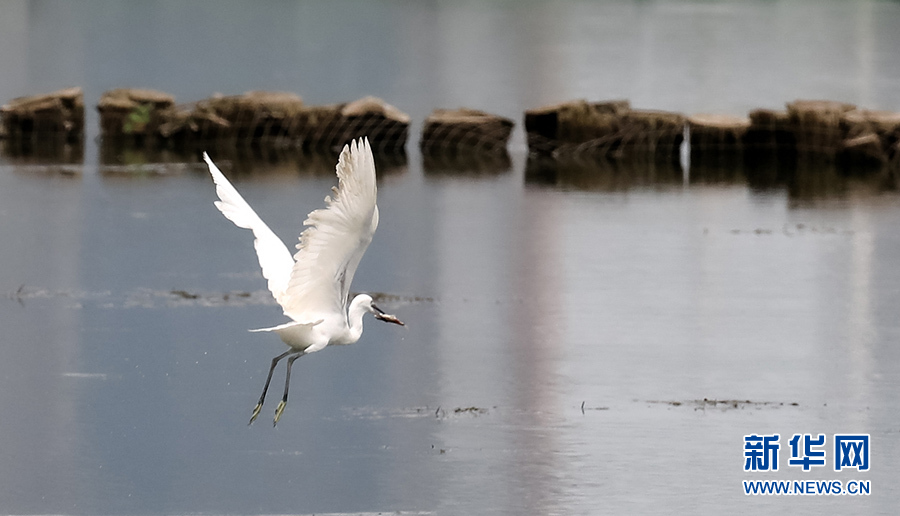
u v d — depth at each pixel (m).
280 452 15.73
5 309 21.45
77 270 24.22
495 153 41.44
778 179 36.69
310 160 38.25
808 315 22.47
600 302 23.08
